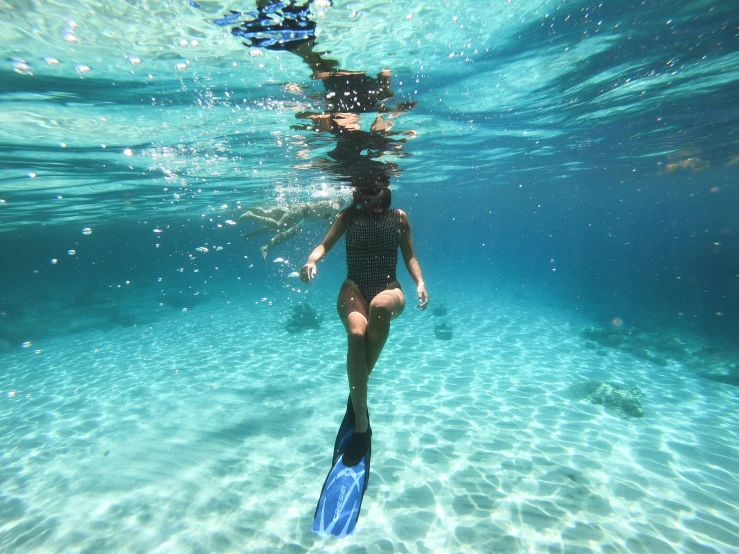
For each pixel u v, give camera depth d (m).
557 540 3.23
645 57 4.65
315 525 1.43
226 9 2.54
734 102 7.04
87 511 3.66
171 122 4.71
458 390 6.49
